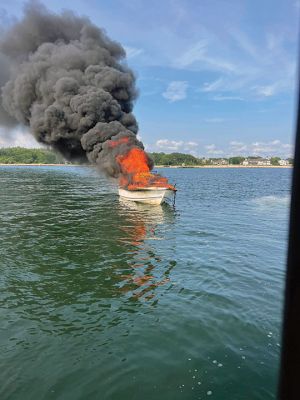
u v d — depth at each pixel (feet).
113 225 97.09
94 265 60.70
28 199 162.40
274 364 31.86
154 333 37.32
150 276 55.21
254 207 143.33
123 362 32.27
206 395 28.04
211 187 258.16
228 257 66.28
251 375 30.37
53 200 157.89
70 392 28.32
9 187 236.02
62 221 102.68
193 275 55.67
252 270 58.34
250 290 49.14
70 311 42.70
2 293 48.14
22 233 85.97
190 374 30.55
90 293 48.29
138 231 89.76
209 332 37.45
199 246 74.84
